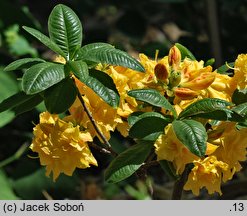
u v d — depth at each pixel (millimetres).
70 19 774
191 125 703
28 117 1422
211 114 734
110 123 788
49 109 742
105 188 1330
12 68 734
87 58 737
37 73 697
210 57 1430
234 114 733
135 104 788
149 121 733
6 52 1454
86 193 1304
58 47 742
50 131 771
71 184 1271
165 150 731
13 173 1270
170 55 782
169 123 738
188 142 688
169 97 791
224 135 772
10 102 766
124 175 738
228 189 1203
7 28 1441
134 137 729
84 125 788
